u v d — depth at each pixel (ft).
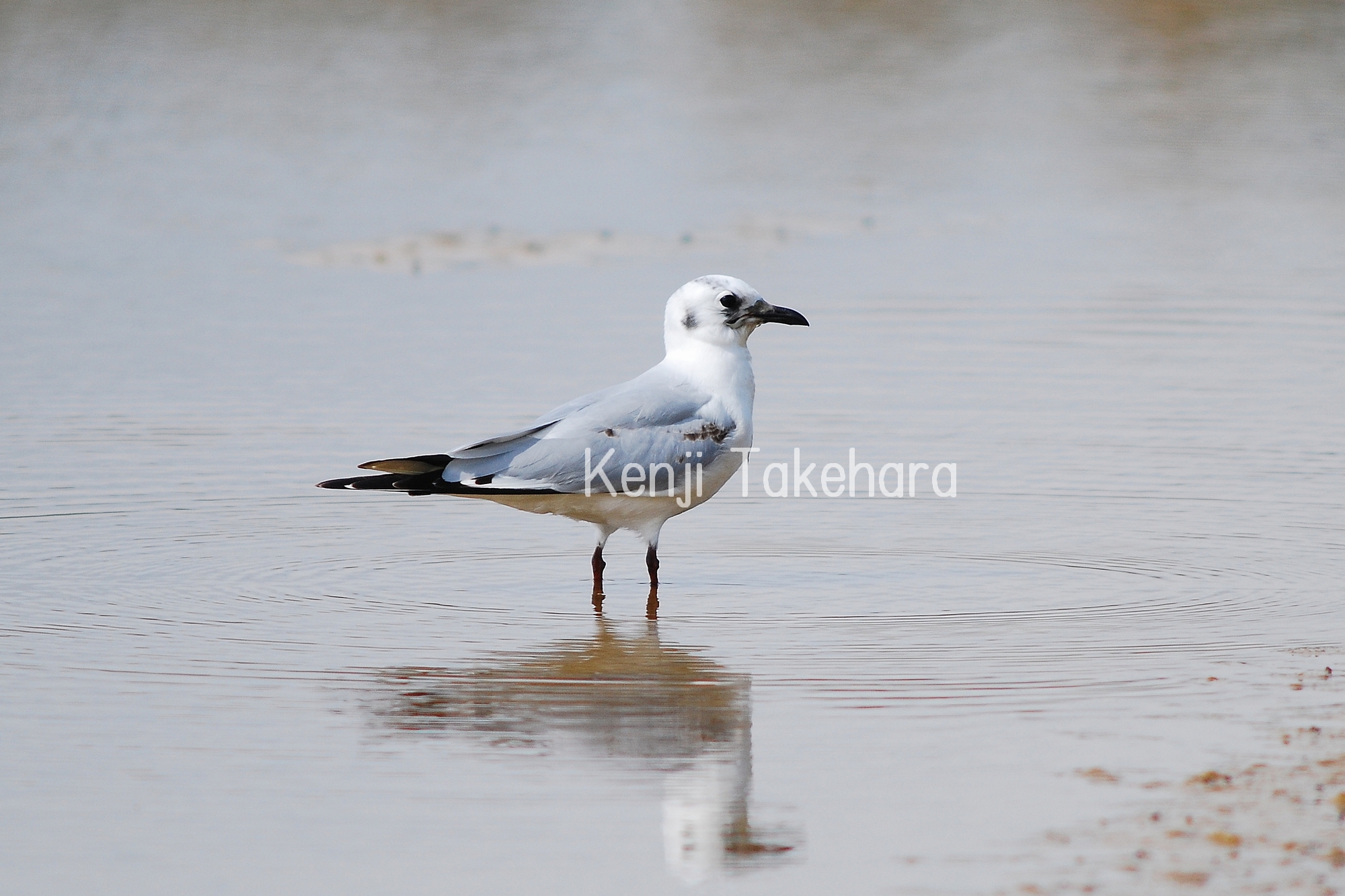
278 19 195.00
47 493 57.57
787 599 47.34
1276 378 73.67
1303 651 41.78
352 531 54.34
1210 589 47.37
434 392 71.36
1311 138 141.90
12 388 72.28
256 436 64.95
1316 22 191.21
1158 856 30.30
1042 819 32.04
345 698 39.19
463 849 31.32
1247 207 118.01
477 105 155.33
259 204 118.11
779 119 150.00
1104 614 45.21
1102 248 104.99
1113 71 170.50
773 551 52.65
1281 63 172.45
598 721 37.78
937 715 37.60
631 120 149.38
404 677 40.68
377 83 164.04
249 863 30.76
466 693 39.55
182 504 56.59
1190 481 59.00
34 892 29.66
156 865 30.63
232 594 47.52
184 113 149.59
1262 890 28.89
